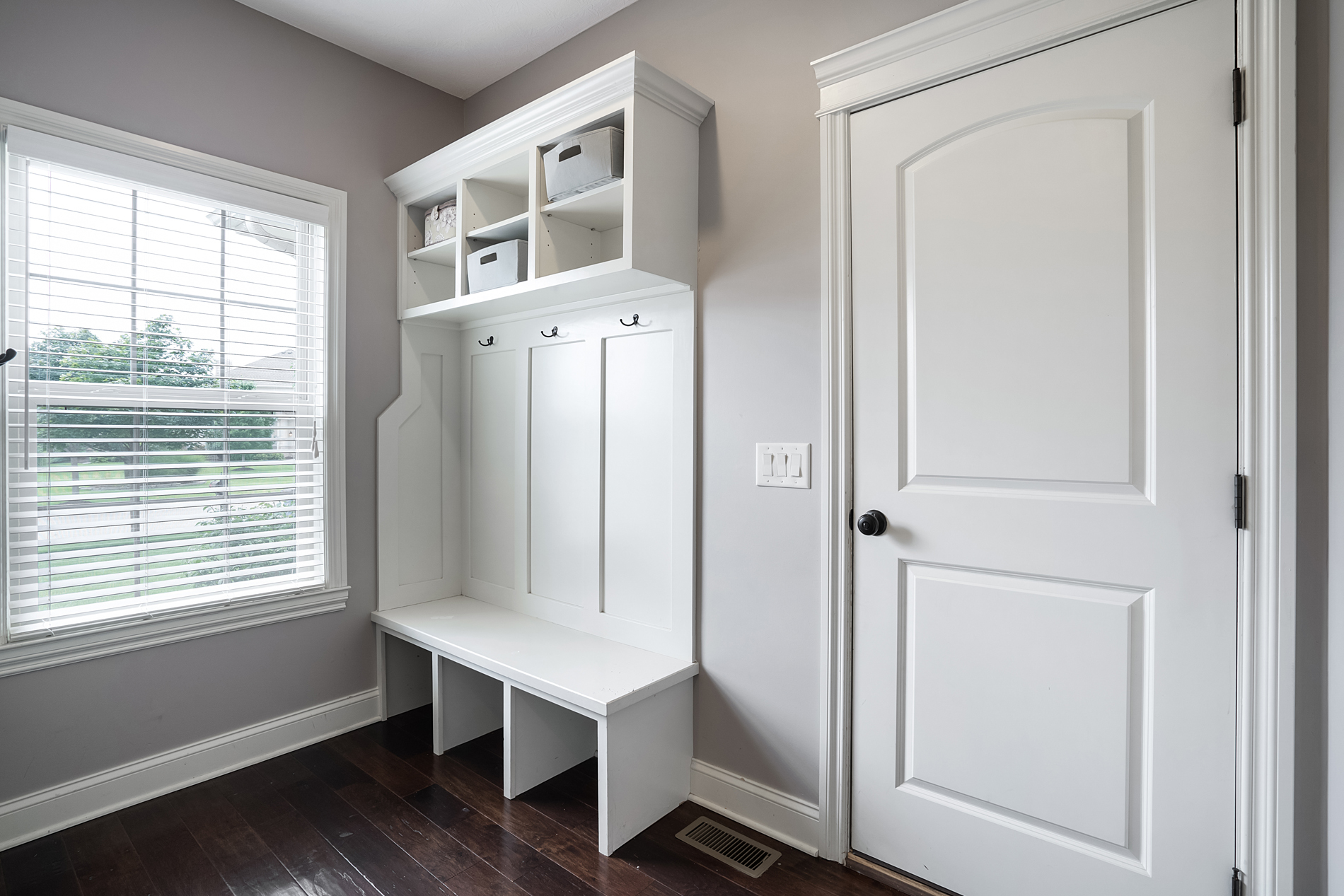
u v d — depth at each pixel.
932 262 1.55
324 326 2.38
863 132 1.66
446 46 2.44
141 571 2.01
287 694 2.33
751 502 1.87
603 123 1.88
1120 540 1.33
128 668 1.99
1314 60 1.15
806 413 1.75
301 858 1.72
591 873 1.67
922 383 1.57
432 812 1.94
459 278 2.31
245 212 2.20
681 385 2.01
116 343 1.95
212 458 2.15
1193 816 1.26
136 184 1.97
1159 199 1.28
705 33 1.98
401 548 2.62
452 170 2.33
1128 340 1.32
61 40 1.83
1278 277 1.16
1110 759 1.35
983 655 1.50
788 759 1.81
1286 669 1.16
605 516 2.23
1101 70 1.33
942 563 1.55
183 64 2.06
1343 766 1.10
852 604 1.70
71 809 1.87
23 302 1.80
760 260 1.84
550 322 2.40
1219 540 1.23
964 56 1.48
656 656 2.05
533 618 2.46
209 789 2.06
